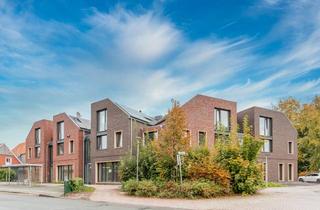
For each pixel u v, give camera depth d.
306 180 47.84
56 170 49.09
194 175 24.22
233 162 24.08
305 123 56.25
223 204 19.48
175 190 22.88
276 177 46.47
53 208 17.86
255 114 45.22
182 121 25.14
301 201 20.66
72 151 46.97
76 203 20.52
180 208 18.25
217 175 23.64
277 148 47.41
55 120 50.66
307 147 54.16
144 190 23.86
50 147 52.56
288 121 49.84
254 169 24.36
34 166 44.69
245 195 23.48
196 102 38.38
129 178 28.44
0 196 26.44
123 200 22.08
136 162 28.83
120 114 39.88
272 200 21.11
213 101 40.09
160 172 25.39
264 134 46.34
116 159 39.50
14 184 42.31
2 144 72.56
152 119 42.38
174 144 24.84
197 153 25.50
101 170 41.72
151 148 28.67
